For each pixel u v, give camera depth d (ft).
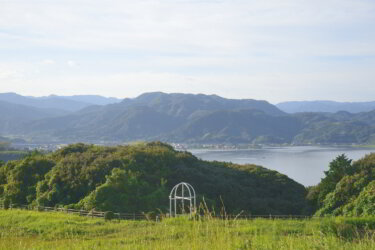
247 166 221.46
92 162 159.53
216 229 33.42
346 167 143.64
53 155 184.75
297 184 204.23
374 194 107.76
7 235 76.59
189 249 31.58
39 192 144.66
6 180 160.45
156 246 34.19
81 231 79.25
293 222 69.10
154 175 163.22
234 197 170.91
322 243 35.27
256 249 34.83
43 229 83.35
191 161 200.75
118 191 131.44
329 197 129.29
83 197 140.67
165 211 130.62
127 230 75.15
